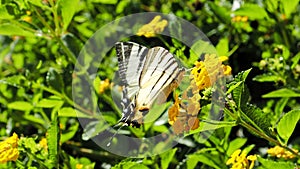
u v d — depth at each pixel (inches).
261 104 44.8
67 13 41.9
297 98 45.4
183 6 48.4
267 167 38.2
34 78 45.0
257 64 43.5
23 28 42.3
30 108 44.9
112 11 48.1
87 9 48.3
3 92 46.5
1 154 38.7
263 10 44.3
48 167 39.7
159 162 42.4
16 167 40.5
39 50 47.8
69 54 43.1
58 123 39.4
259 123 37.0
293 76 42.3
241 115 37.1
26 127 46.8
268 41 46.9
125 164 39.0
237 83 36.0
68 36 43.5
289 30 45.7
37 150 39.8
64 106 44.4
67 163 41.3
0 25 41.6
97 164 45.1
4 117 46.7
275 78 42.2
